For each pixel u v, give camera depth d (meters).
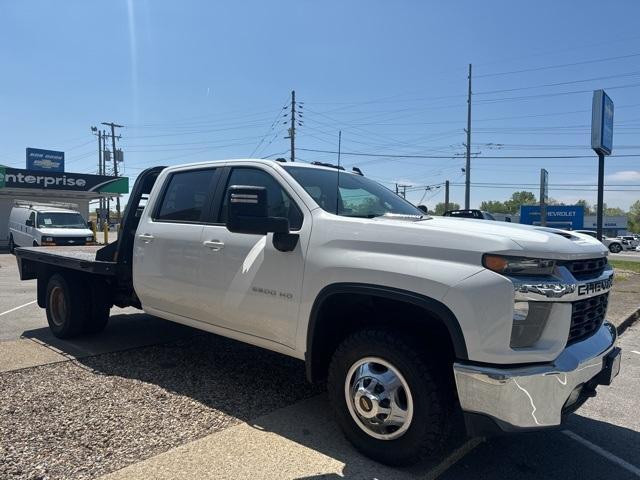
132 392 4.36
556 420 2.92
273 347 3.98
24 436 3.46
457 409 3.27
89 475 2.98
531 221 47.12
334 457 3.34
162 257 4.80
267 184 4.18
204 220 4.52
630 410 4.51
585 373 3.07
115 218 53.09
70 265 5.66
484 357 2.89
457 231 3.09
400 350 3.13
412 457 3.13
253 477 3.04
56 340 6.06
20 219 22.70
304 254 3.64
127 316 7.49
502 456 3.54
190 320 4.71
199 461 3.20
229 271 4.15
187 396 4.30
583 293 3.10
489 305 2.87
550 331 2.95
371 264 3.27
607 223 82.38
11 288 11.14
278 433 3.66
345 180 4.50
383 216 3.66
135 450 3.31
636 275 17.23
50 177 29.95
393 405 3.19
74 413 3.87
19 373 4.78
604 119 10.34
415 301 3.06
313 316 3.57
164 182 5.08
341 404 3.46
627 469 3.42
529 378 2.82
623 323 8.22
